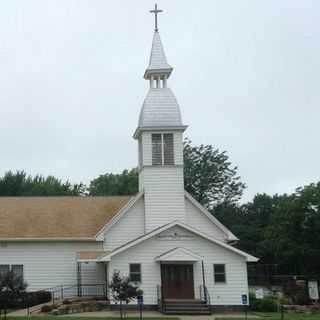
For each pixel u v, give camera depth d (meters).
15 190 82.81
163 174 47.28
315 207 55.75
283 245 56.56
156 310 42.31
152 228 46.34
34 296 43.47
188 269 43.25
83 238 46.25
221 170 93.75
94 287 46.03
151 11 49.91
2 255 46.00
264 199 103.06
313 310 43.97
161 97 48.22
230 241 48.12
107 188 88.44
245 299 36.41
